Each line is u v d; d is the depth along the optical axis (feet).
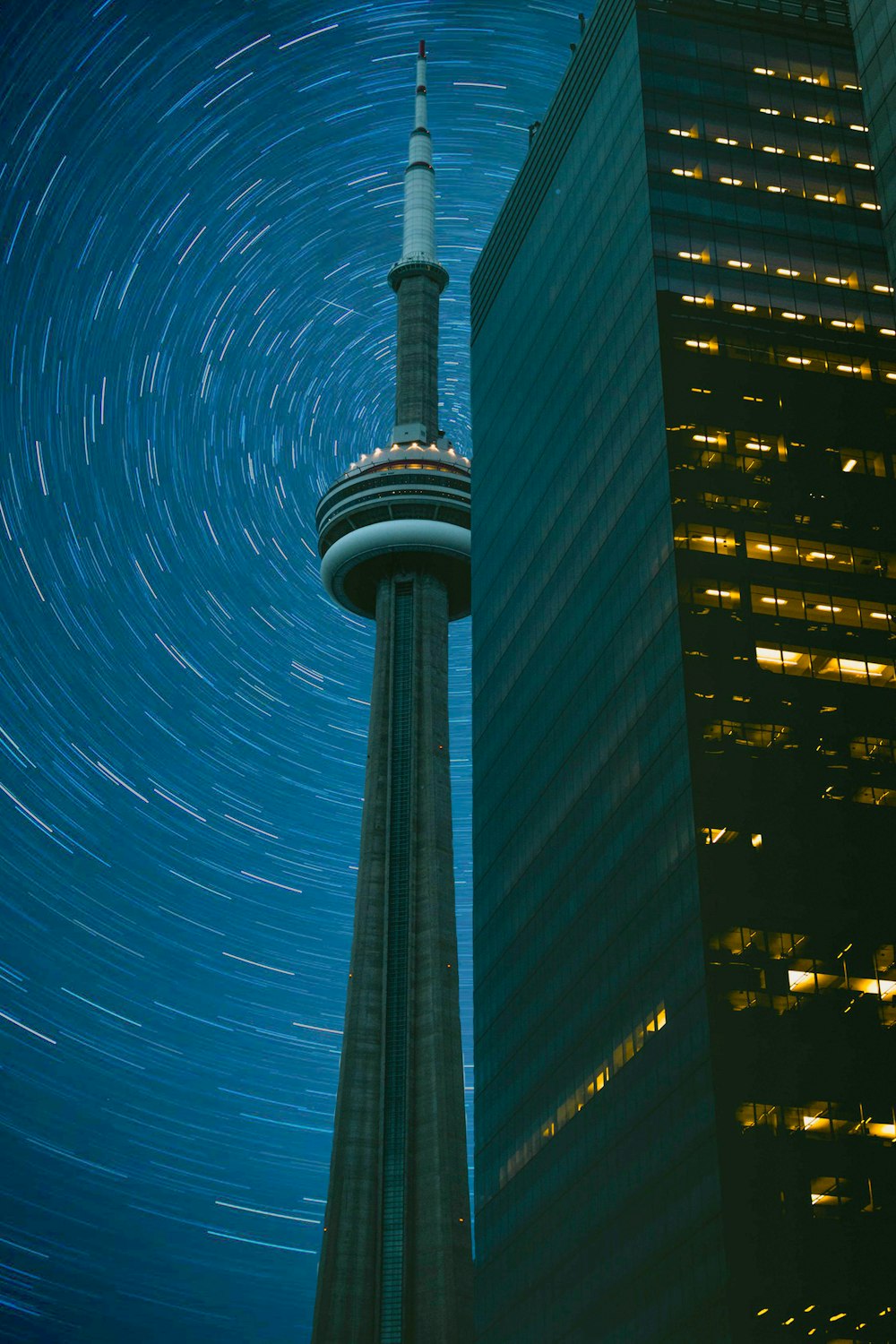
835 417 358.64
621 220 402.11
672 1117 286.87
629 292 386.52
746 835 298.56
